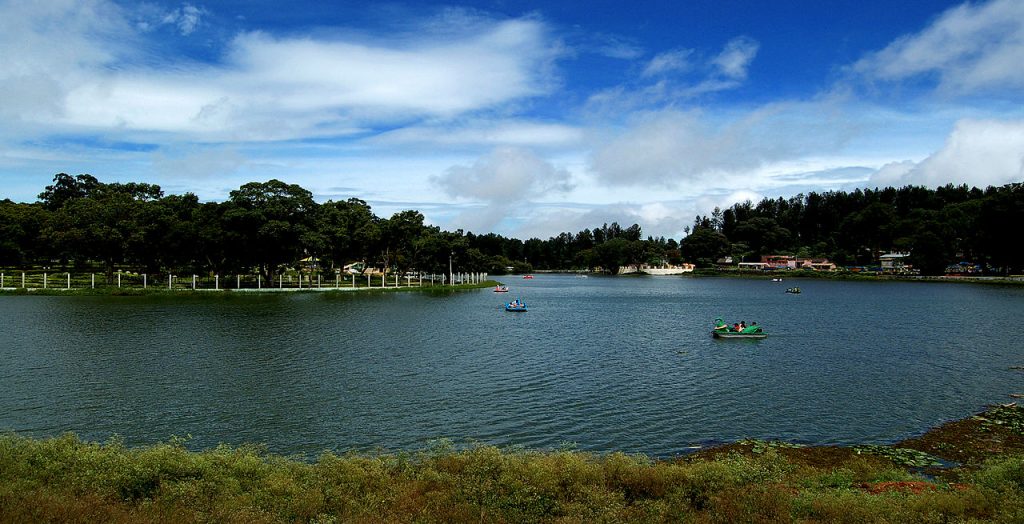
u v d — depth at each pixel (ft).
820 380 136.05
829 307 341.00
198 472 61.21
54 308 257.34
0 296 310.04
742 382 133.59
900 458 85.81
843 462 83.76
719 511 55.93
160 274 419.54
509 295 447.01
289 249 391.45
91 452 64.75
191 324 213.25
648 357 165.48
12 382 122.31
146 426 96.53
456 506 55.67
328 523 51.44
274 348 167.22
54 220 364.99
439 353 166.30
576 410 109.60
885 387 129.29
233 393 117.08
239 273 459.32
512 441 93.04
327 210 467.93
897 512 55.36
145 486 58.59
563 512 55.52
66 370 133.49
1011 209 545.85
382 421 101.50
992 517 55.57
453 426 99.55
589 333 218.38
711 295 466.70
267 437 92.63
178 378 128.16
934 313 298.97
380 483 62.18
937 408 112.47
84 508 51.01
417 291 456.45
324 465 66.74
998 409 110.93
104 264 444.14
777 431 98.63
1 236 402.72
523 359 159.63
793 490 64.69
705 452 88.63
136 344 168.66
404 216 500.74
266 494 57.52
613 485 62.75
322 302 321.11
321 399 114.11
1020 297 409.28
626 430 98.68
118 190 485.15
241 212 369.71
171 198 436.76
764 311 315.58
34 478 58.34
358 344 178.09
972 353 173.47
